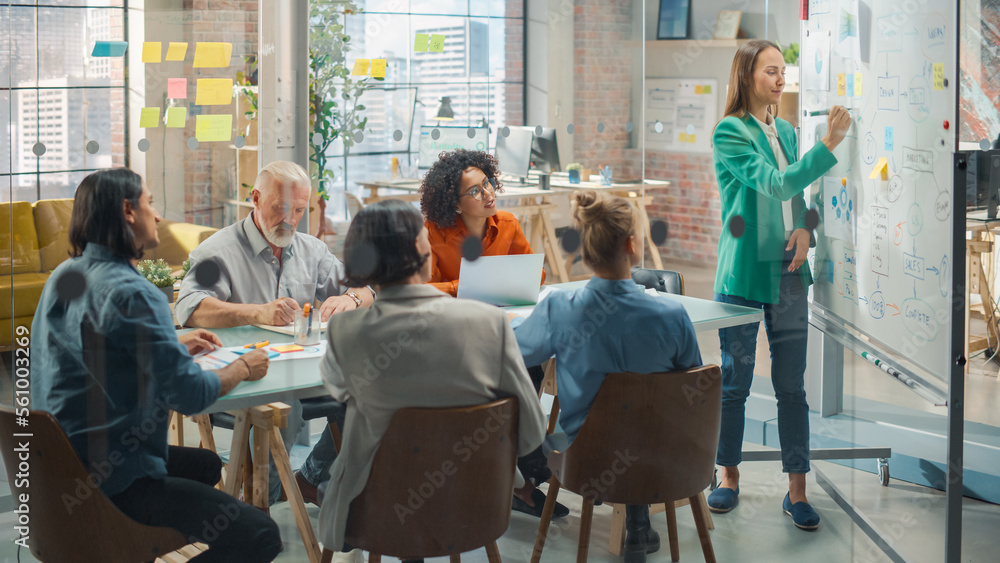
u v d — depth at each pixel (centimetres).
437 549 187
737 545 264
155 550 192
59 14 234
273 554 198
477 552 200
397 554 187
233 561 195
